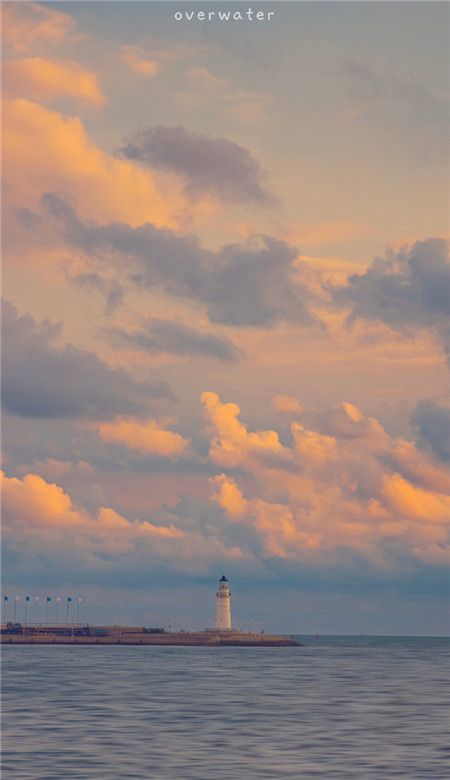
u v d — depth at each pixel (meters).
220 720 105.00
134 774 71.06
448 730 96.69
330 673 199.62
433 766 74.88
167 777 69.88
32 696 134.00
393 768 74.00
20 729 95.56
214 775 70.81
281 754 80.62
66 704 122.06
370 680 175.75
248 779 69.19
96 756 78.88
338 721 104.38
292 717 108.38
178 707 119.44
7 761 76.12
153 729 96.50
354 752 81.88
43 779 69.00
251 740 89.00
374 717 108.62
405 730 96.62
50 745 84.75
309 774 71.25
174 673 192.75
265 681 170.50
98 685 156.50
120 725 99.56
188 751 82.06
